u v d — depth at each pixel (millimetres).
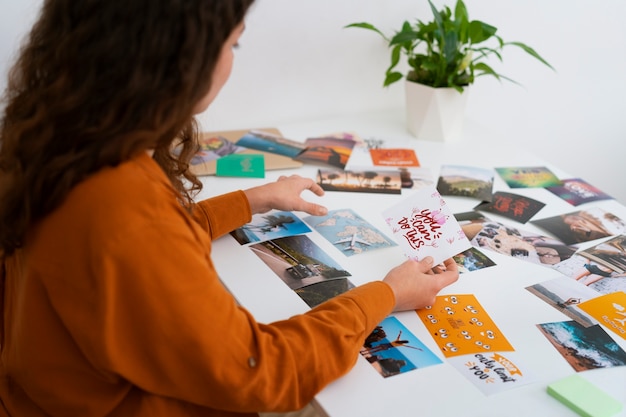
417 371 859
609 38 2018
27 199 718
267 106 1687
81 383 787
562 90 2066
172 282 707
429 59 1569
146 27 682
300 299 990
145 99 701
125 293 701
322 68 1694
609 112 2166
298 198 1189
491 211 1286
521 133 2109
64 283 717
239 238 1134
